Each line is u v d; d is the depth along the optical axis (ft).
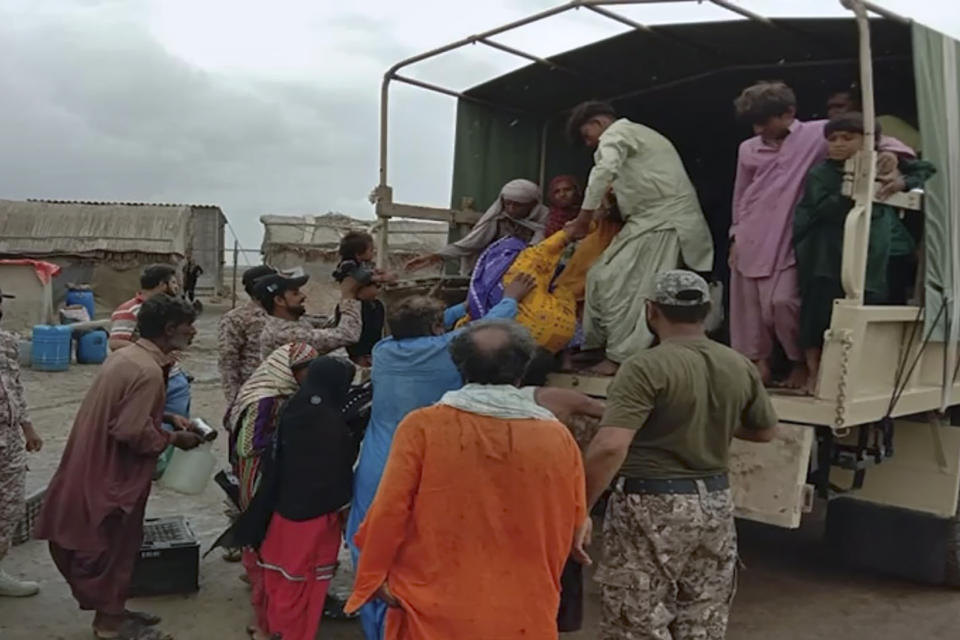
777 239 14.65
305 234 98.99
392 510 9.04
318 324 18.76
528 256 16.16
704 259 16.06
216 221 111.75
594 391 15.98
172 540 16.97
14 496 15.53
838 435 13.67
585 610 16.61
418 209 21.71
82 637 14.83
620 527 11.21
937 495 17.13
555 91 22.07
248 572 14.79
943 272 15.11
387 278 19.45
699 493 11.00
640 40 18.78
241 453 14.61
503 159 23.26
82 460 13.87
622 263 15.88
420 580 9.09
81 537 13.83
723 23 17.51
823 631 16.05
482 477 8.99
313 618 13.66
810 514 23.84
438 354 13.37
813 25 17.15
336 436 13.55
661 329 11.50
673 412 10.85
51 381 44.96
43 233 89.15
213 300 110.01
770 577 18.85
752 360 15.16
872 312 13.64
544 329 15.93
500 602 8.93
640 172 15.85
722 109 22.50
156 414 14.07
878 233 14.12
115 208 93.40
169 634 15.05
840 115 13.73
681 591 11.41
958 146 15.46
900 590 18.17
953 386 16.71
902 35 17.10
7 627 15.16
